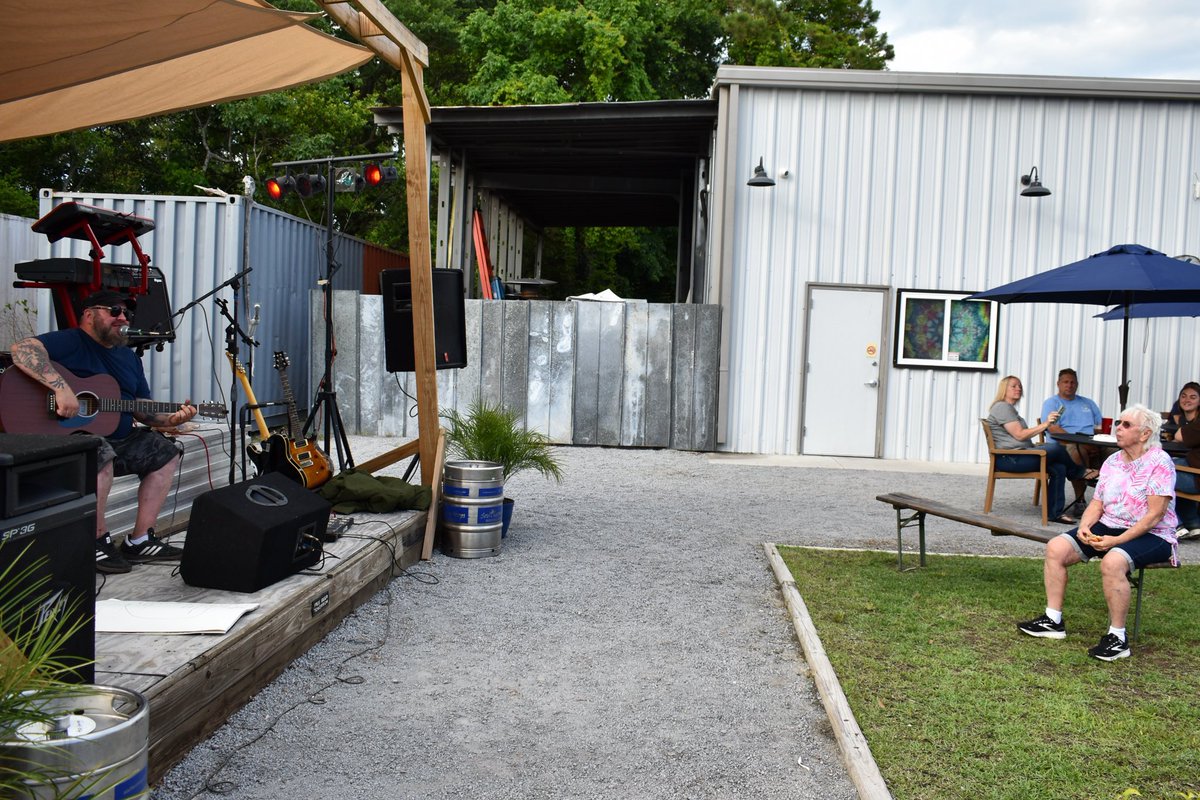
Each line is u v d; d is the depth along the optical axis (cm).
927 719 380
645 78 2720
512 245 2081
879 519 838
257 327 1127
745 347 1243
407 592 549
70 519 272
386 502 609
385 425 1230
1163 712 397
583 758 345
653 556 663
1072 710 395
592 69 2569
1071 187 1238
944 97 1234
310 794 309
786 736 370
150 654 332
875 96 1234
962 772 335
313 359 1227
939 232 1241
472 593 554
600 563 638
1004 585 604
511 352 1229
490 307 1227
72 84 566
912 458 1252
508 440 705
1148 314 990
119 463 482
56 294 695
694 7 3114
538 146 1483
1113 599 469
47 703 225
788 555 669
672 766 341
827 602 548
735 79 1212
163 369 1078
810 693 416
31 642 252
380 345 1225
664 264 3083
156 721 303
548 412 1231
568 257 2848
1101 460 891
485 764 337
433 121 1306
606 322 1229
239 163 2517
